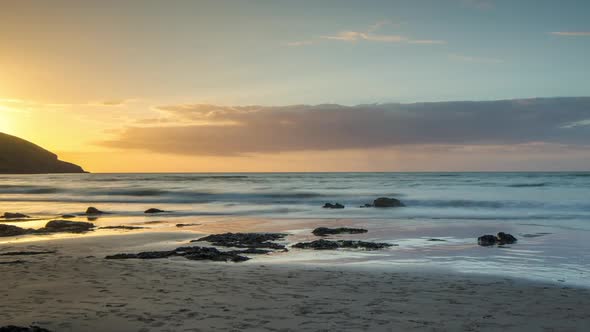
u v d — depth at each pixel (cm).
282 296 984
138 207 3897
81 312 847
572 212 3130
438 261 1448
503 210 3341
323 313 855
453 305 922
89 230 2333
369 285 1103
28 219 2964
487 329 771
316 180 9188
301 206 3919
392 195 4638
